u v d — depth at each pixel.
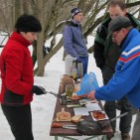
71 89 3.08
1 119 4.12
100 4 7.65
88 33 7.86
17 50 2.23
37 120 4.11
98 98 2.27
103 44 3.27
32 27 2.27
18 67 2.24
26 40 2.30
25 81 2.38
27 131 2.52
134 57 2.07
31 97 2.48
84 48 4.65
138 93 2.21
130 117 3.36
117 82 2.13
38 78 6.53
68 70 3.75
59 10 7.22
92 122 2.38
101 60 3.32
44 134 3.68
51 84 6.08
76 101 2.94
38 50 6.66
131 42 2.12
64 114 2.61
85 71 4.71
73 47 4.58
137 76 2.10
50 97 5.04
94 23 7.73
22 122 2.46
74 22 4.59
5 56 2.24
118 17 2.22
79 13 4.56
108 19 3.20
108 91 2.19
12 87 2.27
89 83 2.85
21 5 7.11
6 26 7.80
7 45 2.29
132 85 2.13
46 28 7.21
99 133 2.29
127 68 2.09
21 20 2.27
